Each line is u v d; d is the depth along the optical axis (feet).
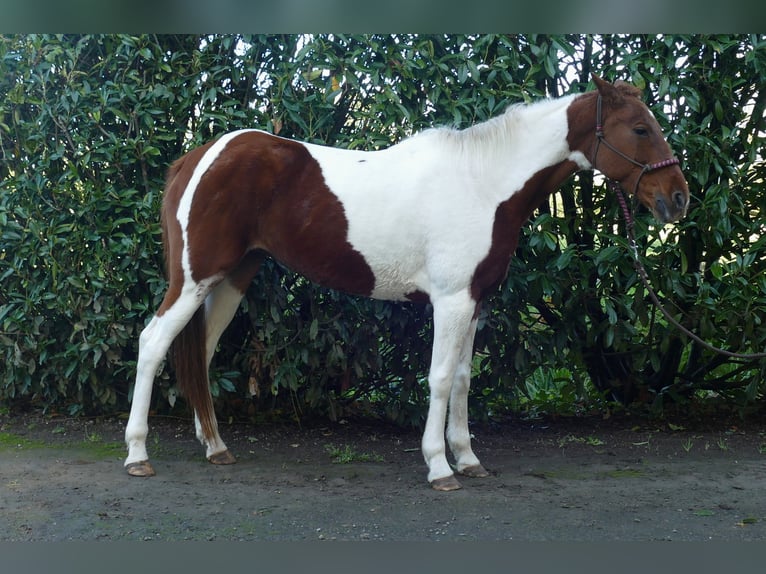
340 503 10.39
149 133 13.51
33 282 14.05
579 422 15.64
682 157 13.46
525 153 11.23
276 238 11.51
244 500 10.46
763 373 14.26
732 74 13.85
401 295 11.56
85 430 14.14
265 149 11.37
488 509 10.18
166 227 11.79
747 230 13.99
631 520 9.80
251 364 14.15
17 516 9.67
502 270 11.25
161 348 11.35
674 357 15.61
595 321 14.87
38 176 13.74
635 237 13.46
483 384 14.62
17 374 14.53
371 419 15.43
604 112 11.05
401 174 11.27
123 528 9.34
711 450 13.47
